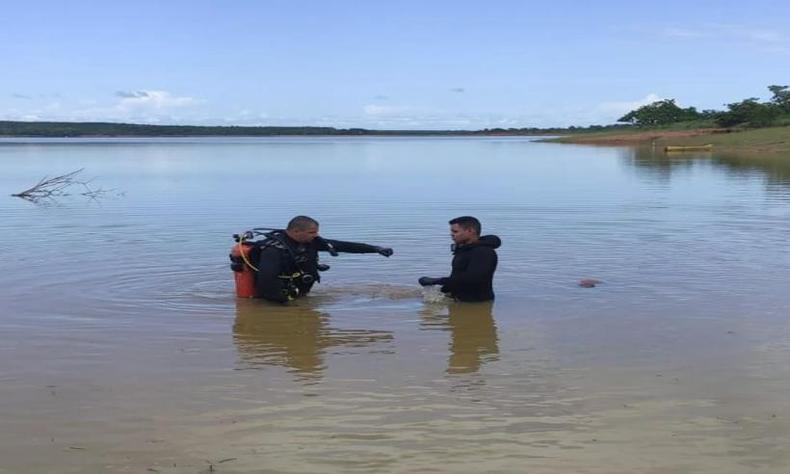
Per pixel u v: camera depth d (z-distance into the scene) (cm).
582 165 3509
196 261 1035
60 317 739
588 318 728
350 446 439
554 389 531
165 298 820
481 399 512
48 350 630
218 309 773
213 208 1730
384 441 445
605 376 558
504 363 592
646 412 487
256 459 422
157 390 533
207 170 3344
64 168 3556
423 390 531
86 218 1542
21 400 513
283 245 799
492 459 421
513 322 717
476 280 789
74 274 947
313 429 463
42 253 1101
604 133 10419
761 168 3017
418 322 721
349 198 1939
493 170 3195
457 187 2283
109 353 622
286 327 704
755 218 1445
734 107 7675
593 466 412
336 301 805
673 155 4409
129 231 1338
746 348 623
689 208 1627
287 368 583
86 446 440
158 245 1173
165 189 2289
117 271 965
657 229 1312
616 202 1767
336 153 5875
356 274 944
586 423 470
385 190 2189
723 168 3053
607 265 991
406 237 1238
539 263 1009
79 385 544
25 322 720
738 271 941
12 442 445
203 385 544
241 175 2969
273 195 2052
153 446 439
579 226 1357
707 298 802
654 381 545
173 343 652
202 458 423
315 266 831
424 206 1720
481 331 686
